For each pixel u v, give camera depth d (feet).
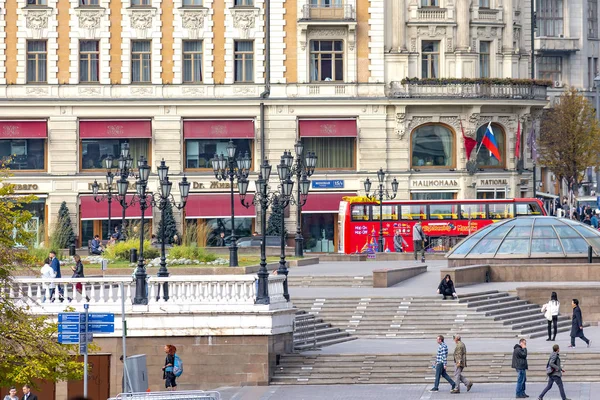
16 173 493.36
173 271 345.72
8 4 494.59
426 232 460.96
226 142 501.56
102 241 448.65
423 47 511.40
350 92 503.20
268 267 363.35
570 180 586.04
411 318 306.96
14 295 238.07
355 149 504.43
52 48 495.82
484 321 306.14
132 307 259.60
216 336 260.62
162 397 194.08
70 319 213.46
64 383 258.37
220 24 500.33
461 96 503.61
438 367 255.29
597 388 257.55
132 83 497.46
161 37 499.10
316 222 501.15
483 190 512.22
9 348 218.79
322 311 309.01
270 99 498.28
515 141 518.37
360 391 257.55
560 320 318.45
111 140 497.87
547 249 370.73
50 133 494.59
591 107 595.06
